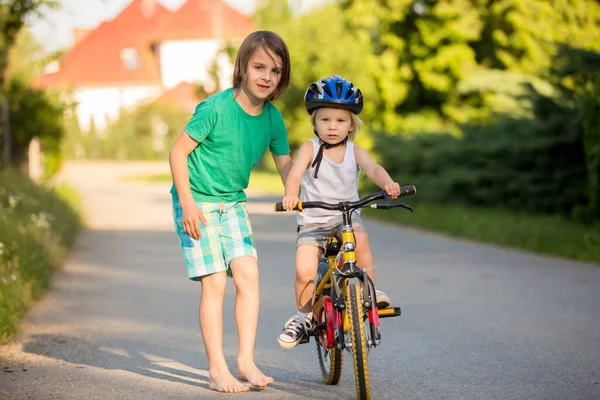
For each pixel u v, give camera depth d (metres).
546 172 24.66
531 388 7.05
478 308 11.04
